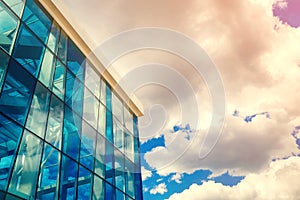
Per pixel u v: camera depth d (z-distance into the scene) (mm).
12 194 8461
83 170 13414
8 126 9195
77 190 12352
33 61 11891
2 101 9289
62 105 13242
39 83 11867
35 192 9570
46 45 13383
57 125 12297
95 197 13781
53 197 10516
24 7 12508
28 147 9898
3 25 10664
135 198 18844
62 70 14250
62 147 12211
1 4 10977
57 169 11312
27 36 12039
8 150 8906
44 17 14094
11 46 10734
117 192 16469
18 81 10469
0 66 9719
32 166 9812
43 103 11695
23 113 10195
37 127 10812
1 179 8281
